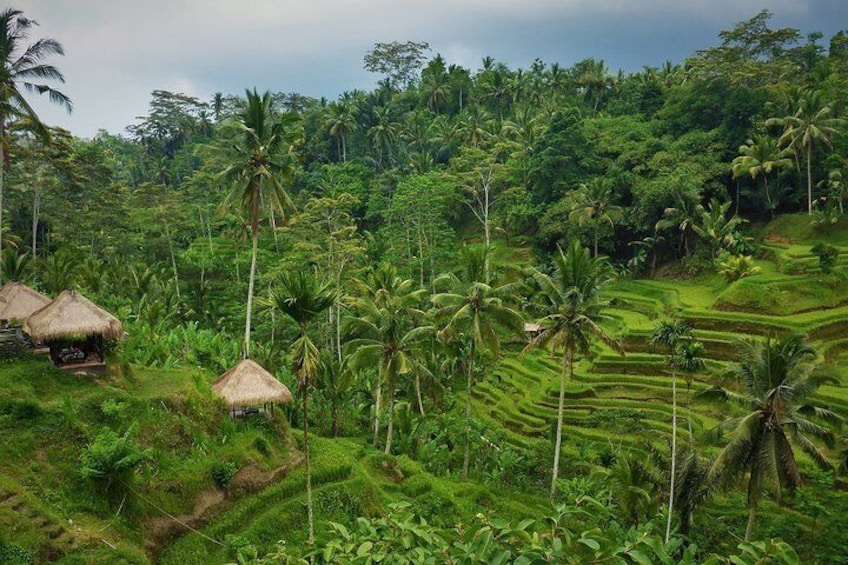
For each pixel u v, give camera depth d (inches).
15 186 2308.1
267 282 2230.6
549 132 2790.4
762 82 2657.5
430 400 1815.9
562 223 2600.9
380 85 3944.4
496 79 3690.9
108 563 725.3
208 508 940.0
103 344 1040.2
